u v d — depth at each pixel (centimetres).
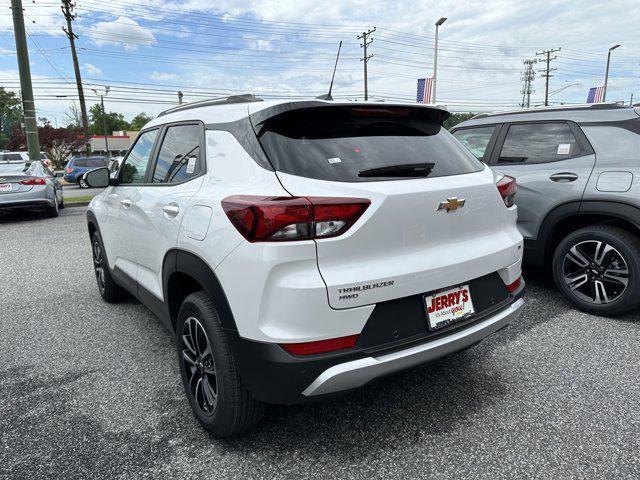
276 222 191
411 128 253
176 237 249
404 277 209
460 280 231
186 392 258
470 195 237
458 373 302
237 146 229
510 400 269
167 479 212
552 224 409
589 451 223
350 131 230
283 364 194
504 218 265
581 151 404
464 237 239
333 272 197
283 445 234
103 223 407
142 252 317
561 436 235
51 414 268
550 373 299
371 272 202
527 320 384
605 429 239
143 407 273
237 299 204
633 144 380
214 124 253
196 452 231
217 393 225
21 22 1540
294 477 212
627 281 368
